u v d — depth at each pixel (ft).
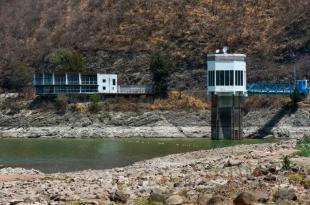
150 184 223.30
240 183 202.49
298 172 226.99
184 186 208.13
